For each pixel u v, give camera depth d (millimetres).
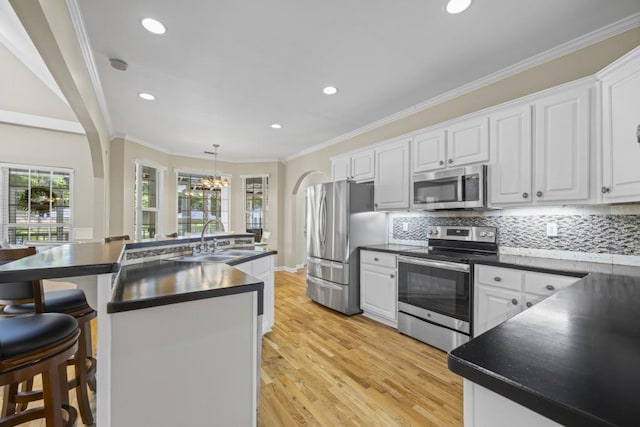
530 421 521
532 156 2254
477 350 658
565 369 565
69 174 5016
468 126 2680
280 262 6562
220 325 1427
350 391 2012
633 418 411
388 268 3188
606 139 1854
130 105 3459
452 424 1690
